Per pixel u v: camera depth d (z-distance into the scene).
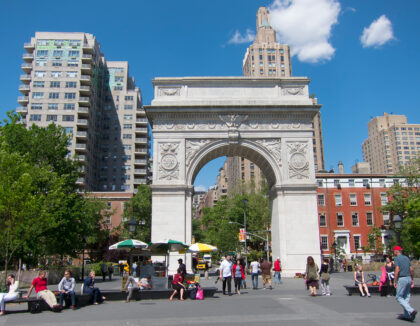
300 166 42.28
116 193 85.94
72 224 42.75
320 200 70.69
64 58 94.31
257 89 44.66
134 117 104.62
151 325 14.34
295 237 40.62
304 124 43.47
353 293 22.64
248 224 71.00
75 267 45.69
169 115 43.16
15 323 15.38
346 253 68.56
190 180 41.91
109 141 103.06
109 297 22.36
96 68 100.25
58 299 19.58
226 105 42.91
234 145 43.09
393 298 21.11
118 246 26.92
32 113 90.75
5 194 26.31
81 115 92.62
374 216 70.25
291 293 24.77
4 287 25.30
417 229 47.41
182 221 40.47
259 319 15.07
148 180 112.69
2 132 43.00
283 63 131.50
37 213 29.98
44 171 37.00
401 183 65.81
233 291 26.91
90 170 94.06
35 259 44.44
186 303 20.72
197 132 42.91
